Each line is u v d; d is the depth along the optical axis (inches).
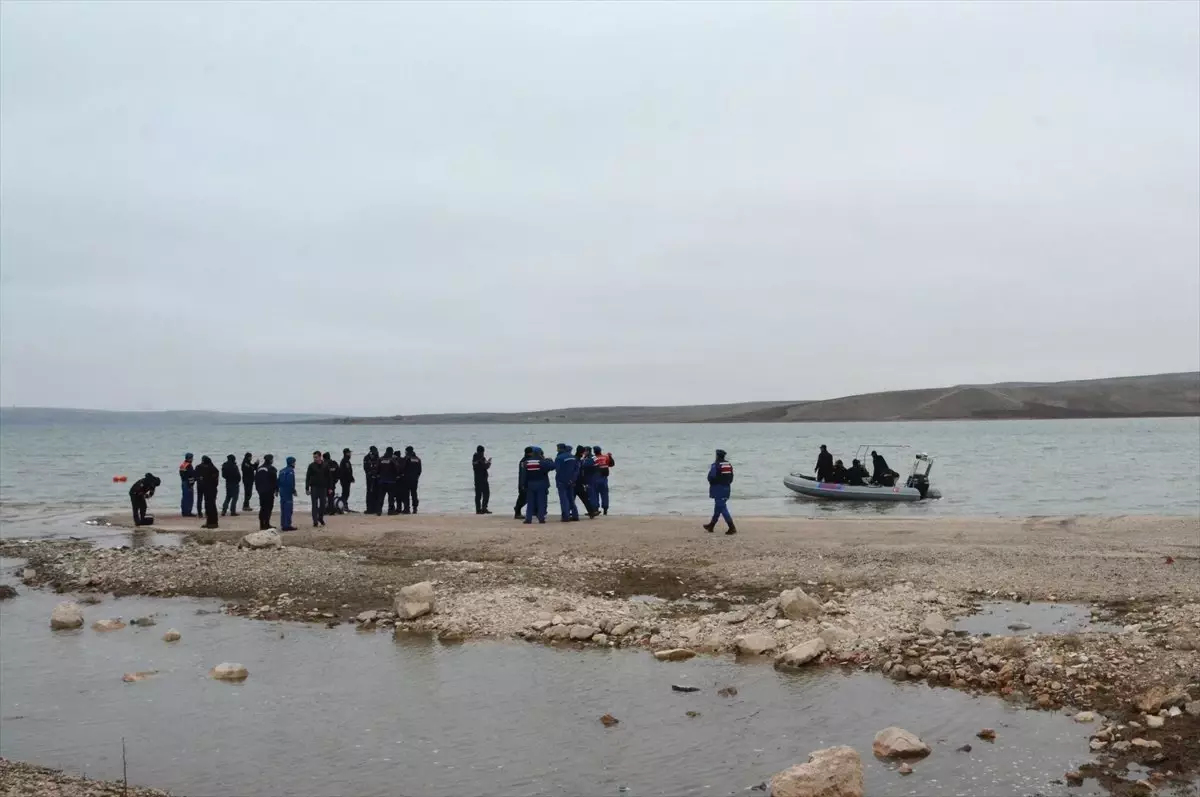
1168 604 527.5
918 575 638.5
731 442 5231.3
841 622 515.5
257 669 479.2
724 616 539.2
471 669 469.4
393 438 7190.0
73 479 2297.0
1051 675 410.3
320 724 392.8
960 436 5969.5
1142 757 321.1
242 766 348.2
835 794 299.9
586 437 6879.9
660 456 3380.9
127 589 702.5
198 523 1080.8
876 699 404.5
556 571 701.9
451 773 337.1
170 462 3225.9
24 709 419.5
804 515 1189.1
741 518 1023.0
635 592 633.0
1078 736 346.9
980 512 1247.5
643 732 373.1
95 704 426.0
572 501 984.3
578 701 414.6
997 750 338.3
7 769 337.7
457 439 6545.3
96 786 319.0
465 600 602.5
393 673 465.7
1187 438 4965.6
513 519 1033.5
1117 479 1959.9
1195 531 818.2
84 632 569.3
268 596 658.2
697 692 422.0
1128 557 680.4
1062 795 297.4
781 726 375.2
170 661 498.6
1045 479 1979.6
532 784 325.4
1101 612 525.0
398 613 581.9
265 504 969.5
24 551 893.8
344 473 1160.2
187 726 394.0
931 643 468.8
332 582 688.4
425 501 1537.9
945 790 305.3
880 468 1409.9
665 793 314.3
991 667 428.8
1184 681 380.5
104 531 1034.1
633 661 478.0
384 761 350.0
